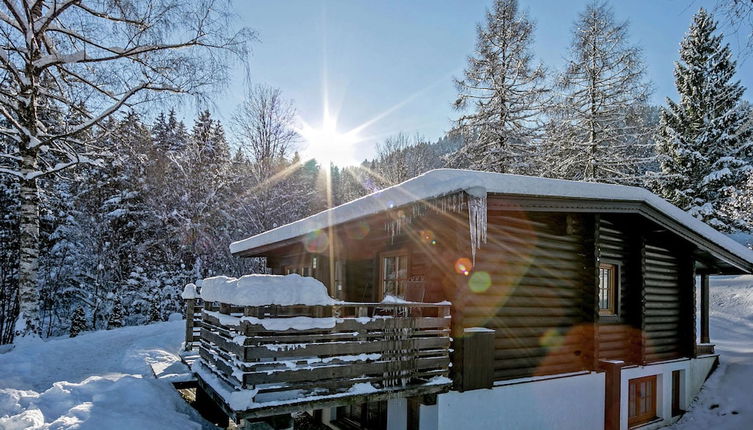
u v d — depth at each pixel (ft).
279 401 14.58
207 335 19.54
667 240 29.09
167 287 67.10
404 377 17.12
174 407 17.42
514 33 59.31
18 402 17.08
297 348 15.21
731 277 71.82
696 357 30.40
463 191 15.58
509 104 58.90
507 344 20.22
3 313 54.39
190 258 71.26
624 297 26.04
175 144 85.46
